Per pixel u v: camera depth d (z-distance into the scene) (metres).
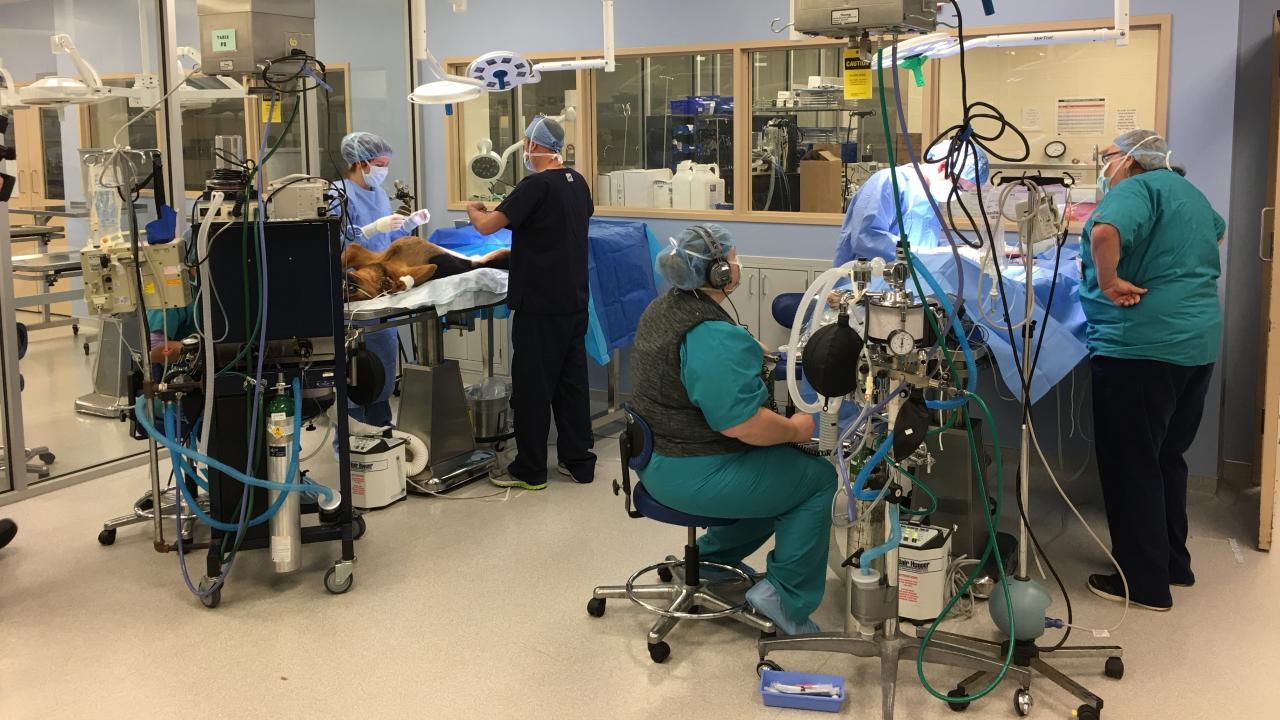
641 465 2.75
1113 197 3.00
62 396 4.79
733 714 2.52
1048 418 4.42
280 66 3.24
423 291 3.96
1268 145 3.99
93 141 4.52
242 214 3.08
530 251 3.98
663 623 2.83
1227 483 4.26
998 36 3.79
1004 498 4.07
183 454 3.08
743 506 2.69
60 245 4.52
